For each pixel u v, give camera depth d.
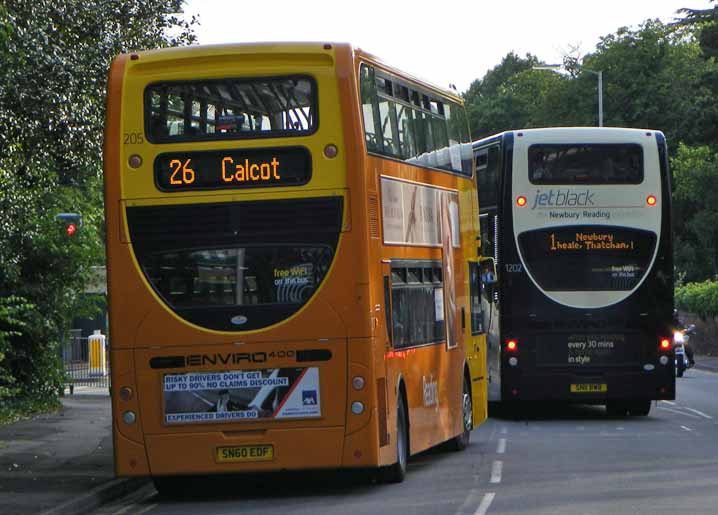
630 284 33.19
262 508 19.61
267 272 20.02
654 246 33.16
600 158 33.38
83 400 44.75
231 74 20.09
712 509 17.98
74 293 39.25
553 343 33.31
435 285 24.58
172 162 20.14
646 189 33.22
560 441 28.67
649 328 33.12
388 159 21.50
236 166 20.05
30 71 30.44
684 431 31.19
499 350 33.53
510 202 33.44
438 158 25.52
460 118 28.28
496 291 33.66
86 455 26.97
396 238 21.72
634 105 120.62
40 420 35.75
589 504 18.55
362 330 19.92
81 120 32.44
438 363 24.58
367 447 19.95
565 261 33.31
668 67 121.19
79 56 32.53
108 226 20.23
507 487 20.73
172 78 20.19
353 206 19.89
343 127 19.92
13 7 29.59
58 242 37.59
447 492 20.34
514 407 36.72
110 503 21.36
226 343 20.03
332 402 19.95
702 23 106.06
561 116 125.69
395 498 19.92
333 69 19.98
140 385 20.17
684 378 59.03
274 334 19.95
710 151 95.38
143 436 20.17
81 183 44.16
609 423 33.91
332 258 19.91
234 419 20.06
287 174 19.98
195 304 20.09
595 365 33.16
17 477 23.16
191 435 20.09
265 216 20.02
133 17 36.38
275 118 20.03
